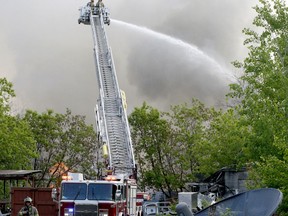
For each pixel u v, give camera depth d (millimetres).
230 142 40688
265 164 21922
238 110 28297
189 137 55219
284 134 20938
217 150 42031
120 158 39219
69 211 25062
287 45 24500
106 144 39281
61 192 25406
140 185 56656
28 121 57750
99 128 40906
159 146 57094
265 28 25438
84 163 58625
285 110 22500
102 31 54125
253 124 23906
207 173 43969
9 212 32438
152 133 57438
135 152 57594
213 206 9938
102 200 25109
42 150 58188
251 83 24844
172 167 56688
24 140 44844
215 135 44688
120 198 25922
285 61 24000
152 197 56812
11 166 43500
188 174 54188
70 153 58750
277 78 23438
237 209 9539
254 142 23391
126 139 40594
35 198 29484
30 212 20797
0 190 44125
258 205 9234
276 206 8758
